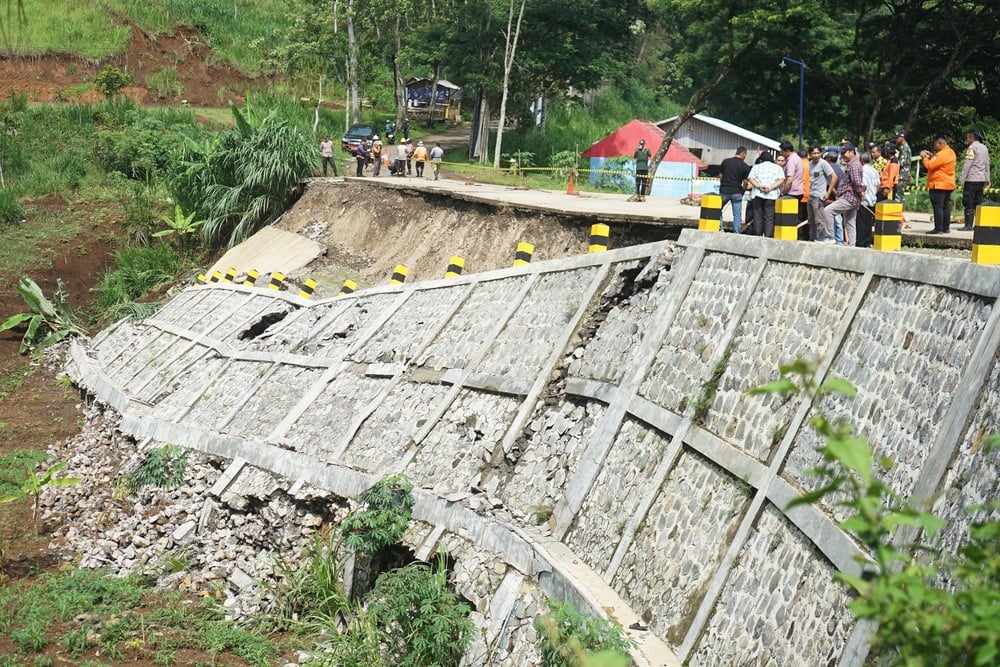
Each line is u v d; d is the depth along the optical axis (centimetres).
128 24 5706
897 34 3906
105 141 4084
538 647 1067
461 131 6206
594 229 1598
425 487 1423
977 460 723
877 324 911
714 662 899
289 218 3167
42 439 2336
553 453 1332
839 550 799
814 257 1039
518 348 1520
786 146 1513
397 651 1216
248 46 5916
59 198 3816
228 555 1638
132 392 2378
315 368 1928
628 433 1223
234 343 2288
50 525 1838
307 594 1435
